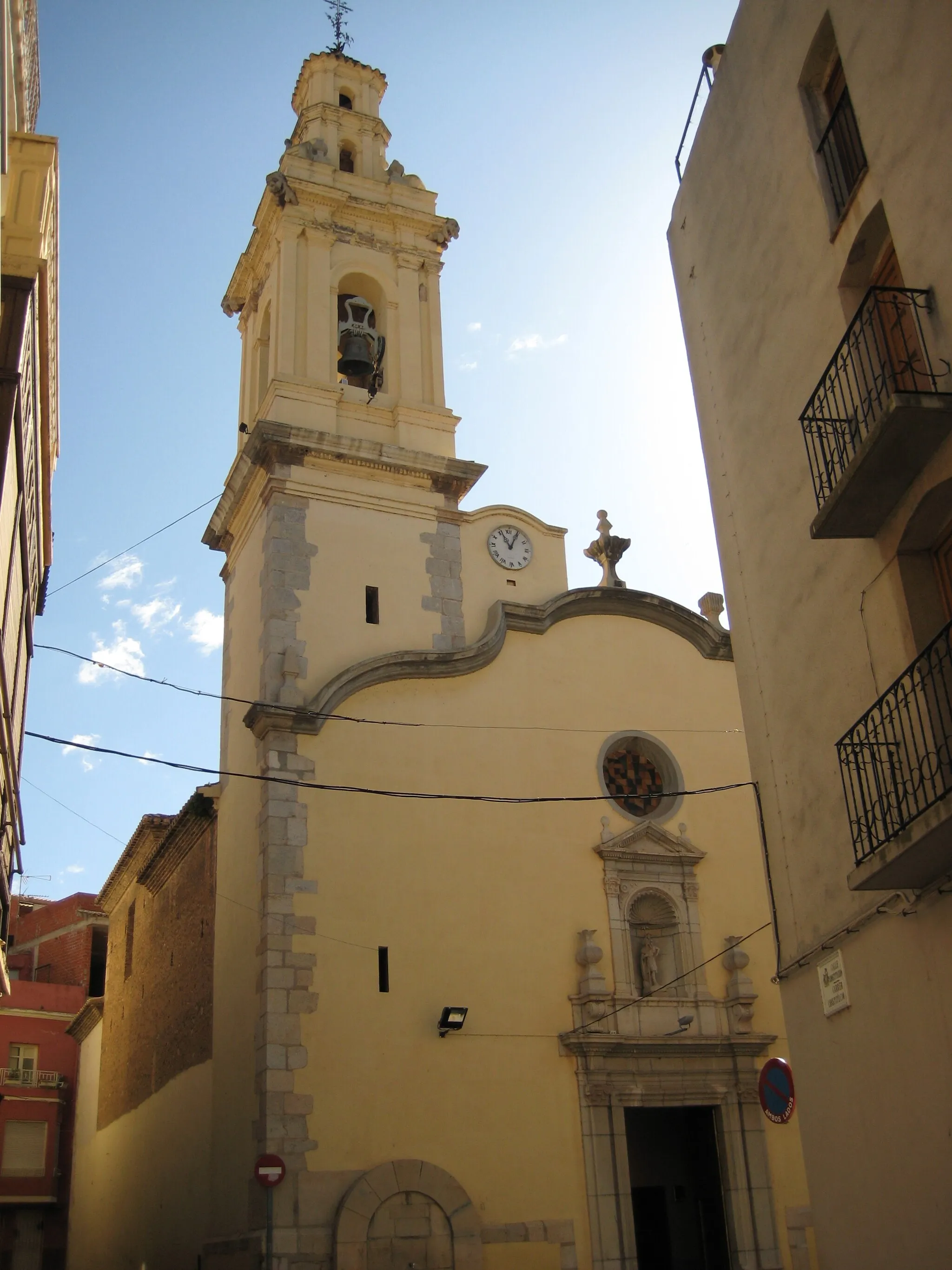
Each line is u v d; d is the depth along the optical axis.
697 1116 22.09
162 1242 24.00
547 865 21.92
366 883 20.41
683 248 16.12
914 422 9.79
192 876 25.75
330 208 27.69
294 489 23.83
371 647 23.03
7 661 14.34
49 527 18.05
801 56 12.62
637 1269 19.47
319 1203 17.98
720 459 14.79
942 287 9.92
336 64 31.83
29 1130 37.19
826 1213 11.59
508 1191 19.16
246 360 29.23
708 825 23.56
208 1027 22.58
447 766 21.97
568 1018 20.91
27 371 12.68
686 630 25.27
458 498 25.45
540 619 23.95
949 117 9.77
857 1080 11.16
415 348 27.09
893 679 10.90
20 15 10.70
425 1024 19.80
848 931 11.34
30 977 42.78
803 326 12.70
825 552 12.17
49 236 12.90
